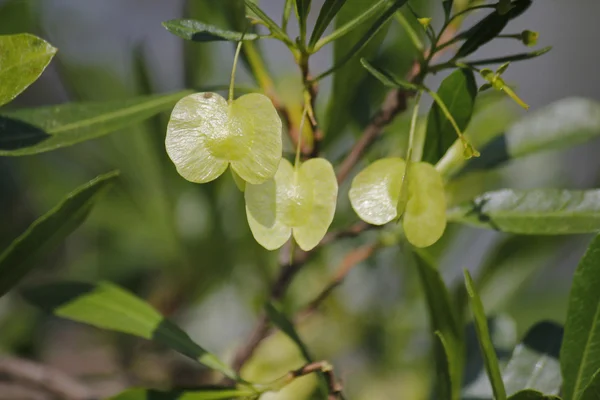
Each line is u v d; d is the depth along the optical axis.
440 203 0.34
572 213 0.37
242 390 0.36
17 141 0.36
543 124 0.41
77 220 0.35
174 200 0.47
